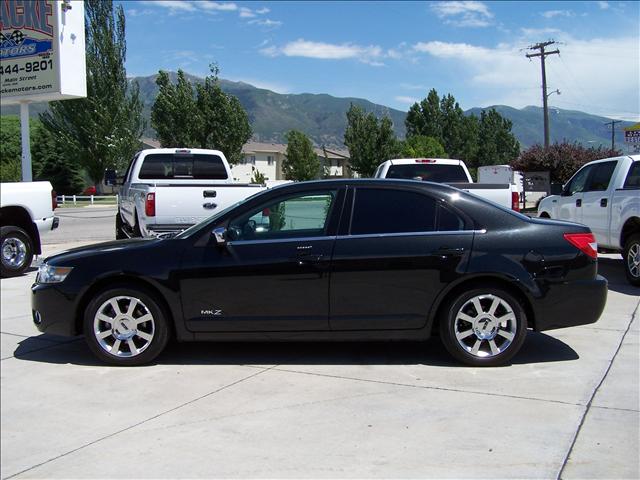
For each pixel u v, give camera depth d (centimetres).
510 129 8581
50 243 1603
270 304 550
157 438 416
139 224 1066
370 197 562
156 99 5356
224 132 5409
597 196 1021
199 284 550
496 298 541
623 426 418
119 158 5075
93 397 489
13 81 1891
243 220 564
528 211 3116
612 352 586
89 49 4972
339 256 544
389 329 548
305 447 396
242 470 370
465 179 1225
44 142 6053
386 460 376
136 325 559
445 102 7625
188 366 562
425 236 546
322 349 609
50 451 402
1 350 622
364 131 6025
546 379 512
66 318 564
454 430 415
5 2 1870
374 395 481
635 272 922
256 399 478
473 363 544
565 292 542
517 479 351
